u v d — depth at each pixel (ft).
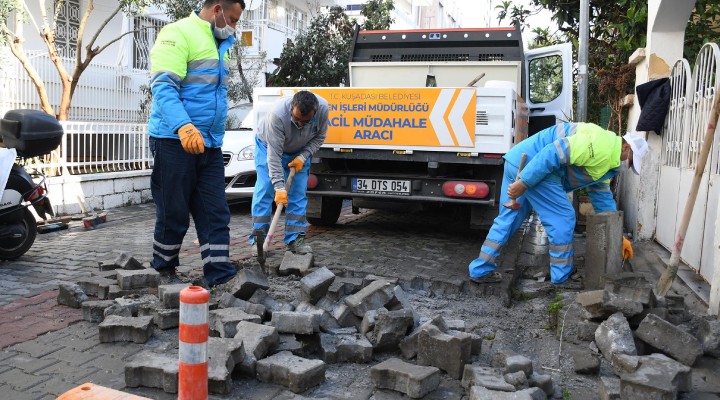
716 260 14.61
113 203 34.47
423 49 27.25
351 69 27.35
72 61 42.52
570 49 29.48
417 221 29.55
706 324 13.01
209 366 10.79
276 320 12.47
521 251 23.21
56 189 30.76
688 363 11.98
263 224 20.24
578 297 13.88
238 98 48.06
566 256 17.28
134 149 36.27
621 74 31.78
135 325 13.07
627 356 11.69
